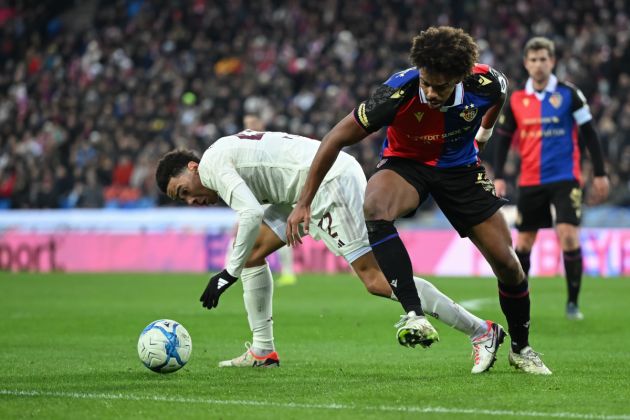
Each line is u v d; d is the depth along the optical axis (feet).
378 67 227.20
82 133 236.22
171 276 173.47
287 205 59.93
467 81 50.65
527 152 96.53
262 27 254.88
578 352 70.33
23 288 145.59
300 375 57.36
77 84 254.88
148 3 273.95
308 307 112.37
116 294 133.59
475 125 52.16
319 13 251.19
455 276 169.89
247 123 127.03
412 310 49.57
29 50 272.10
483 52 219.61
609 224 171.12
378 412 44.06
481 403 46.60
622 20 225.97
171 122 229.86
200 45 250.98
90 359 66.44
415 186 52.75
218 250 186.91
